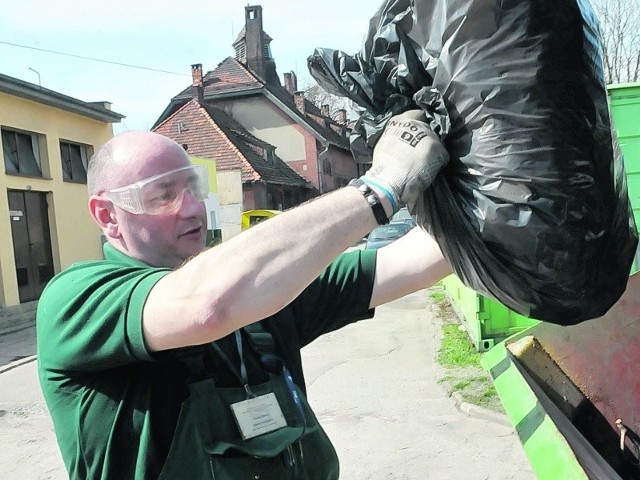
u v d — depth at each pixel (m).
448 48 1.16
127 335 1.18
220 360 1.46
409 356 7.14
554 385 2.07
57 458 4.81
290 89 46.91
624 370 2.14
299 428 1.48
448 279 8.88
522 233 1.16
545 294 1.24
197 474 1.32
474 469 4.16
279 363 1.57
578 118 1.15
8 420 5.77
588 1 1.31
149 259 1.53
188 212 1.54
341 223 1.12
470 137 1.17
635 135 5.11
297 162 35.00
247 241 1.10
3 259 11.95
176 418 1.36
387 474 4.18
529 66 1.12
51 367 1.33
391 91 1.30
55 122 14.07
